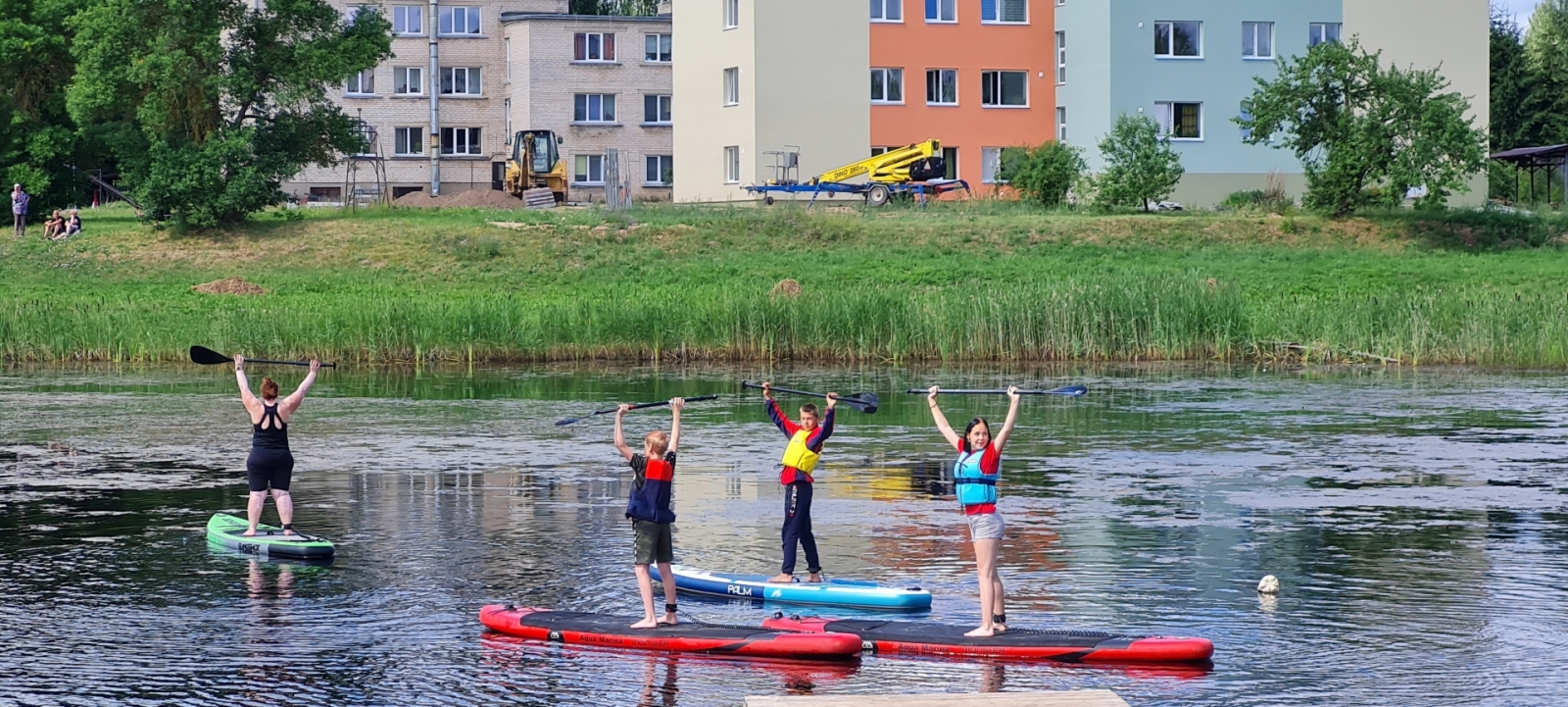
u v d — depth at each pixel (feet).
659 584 48.19
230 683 38.34
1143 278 131.44
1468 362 118.93
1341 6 203.51
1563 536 54.54
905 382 107.34
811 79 197.06
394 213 179.42
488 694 37.58
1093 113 200.54
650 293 145.79
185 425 87.61
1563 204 198.90
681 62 210.79
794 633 40.81
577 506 61.41
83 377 114.83
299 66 171.83
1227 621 43.55
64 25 174.19
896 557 51.83
